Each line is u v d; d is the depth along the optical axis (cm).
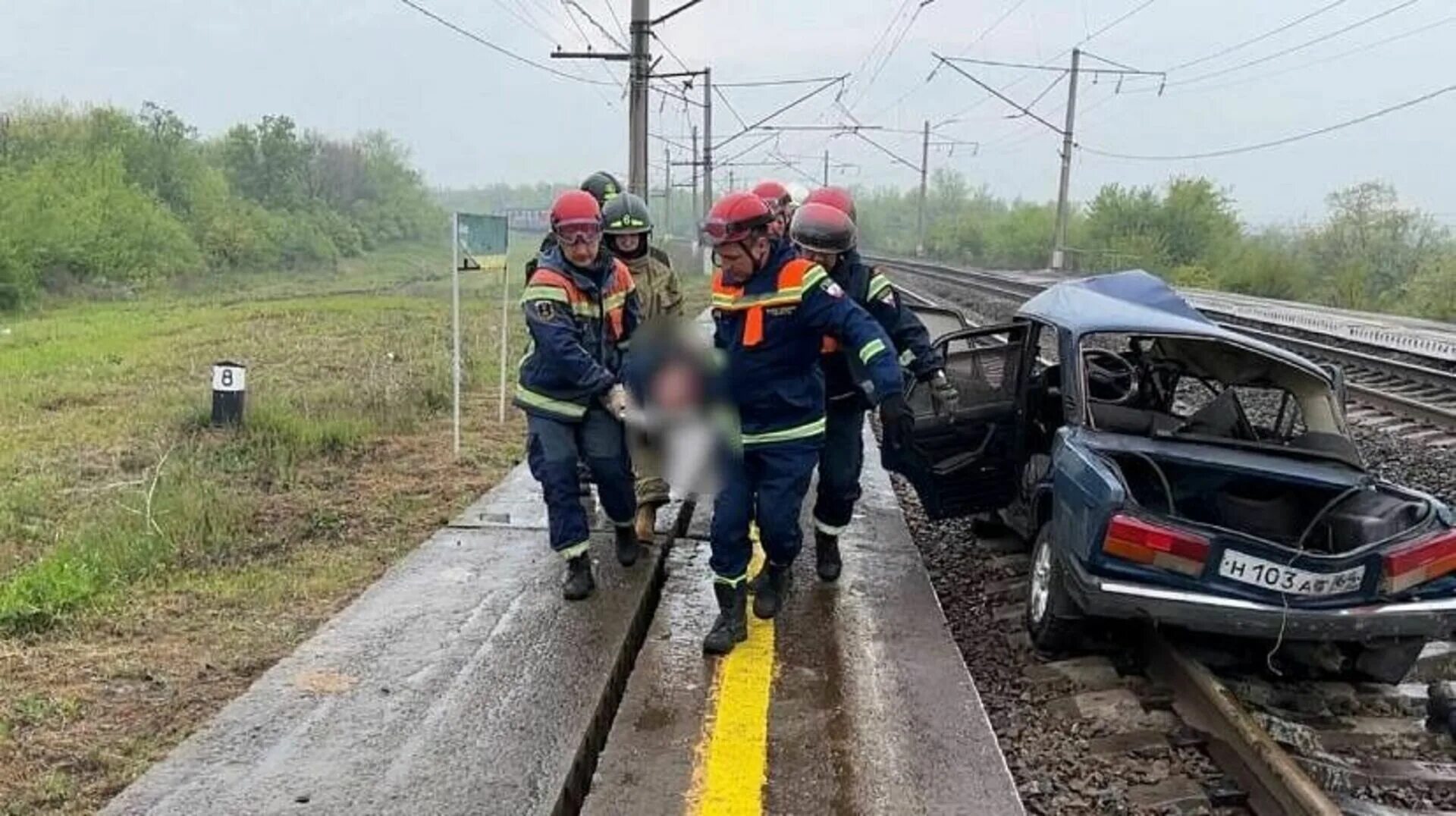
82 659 460
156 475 752
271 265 6625
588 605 520
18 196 4381
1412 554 452
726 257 456
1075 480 489
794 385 471
